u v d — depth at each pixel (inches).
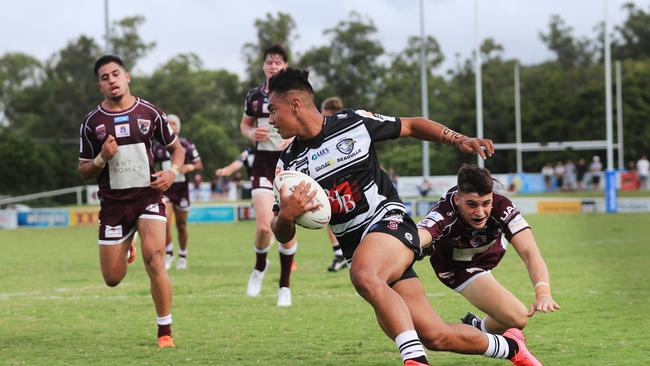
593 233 1195.3
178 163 418.3
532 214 1742.1
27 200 2630.4
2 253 1040.8
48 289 671.1
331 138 308.8
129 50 4284.0
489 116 3585.1
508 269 760.3
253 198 566.6
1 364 366.6
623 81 3467.0
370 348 402.0
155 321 498.3
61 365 363.9
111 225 412.8
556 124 3432.6
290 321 487.8
